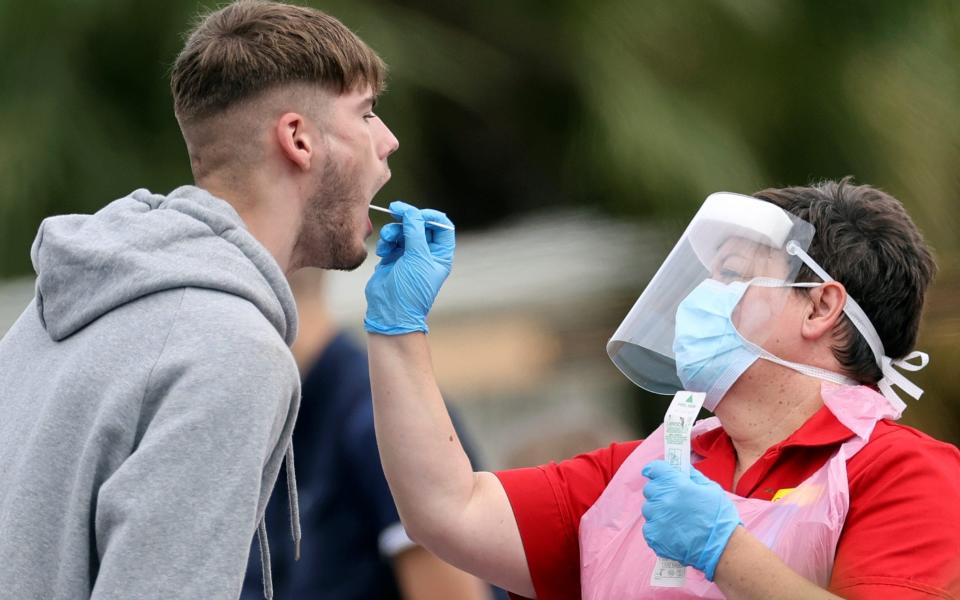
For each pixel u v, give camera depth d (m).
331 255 7.84
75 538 6.61
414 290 8.11
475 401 19.06
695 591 7.14
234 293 7.00
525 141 25.31
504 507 8.06
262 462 6.66
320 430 9.75
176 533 6.42
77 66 21.94
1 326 18.67
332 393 9.81
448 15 24.89
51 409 6.84
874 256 7.55
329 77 7.61
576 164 23.44
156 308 6.88
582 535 7.87
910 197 23.05
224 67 7.48
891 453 7.07
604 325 19.75
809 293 7.58
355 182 7.75
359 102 7.79
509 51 24.72
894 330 7.64
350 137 7.69
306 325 9.96
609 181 22.50
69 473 6.75
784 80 23.66
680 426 7.30
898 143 23.30
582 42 23.66
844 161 23.61
